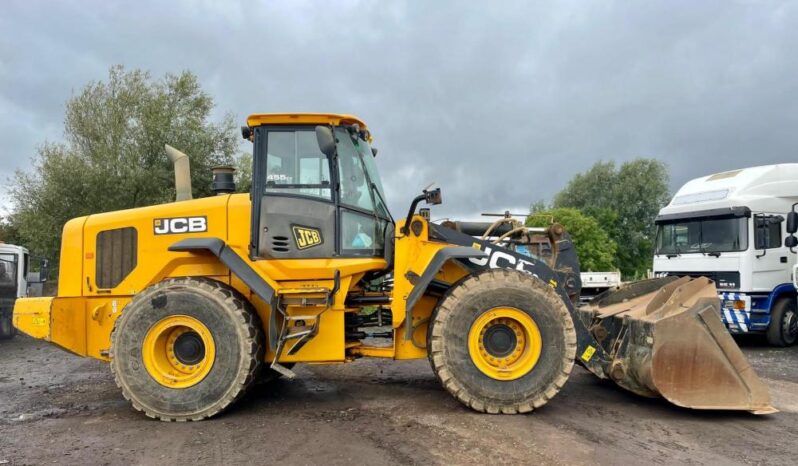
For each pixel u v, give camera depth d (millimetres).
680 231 11453
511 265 5609
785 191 10500
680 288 5172
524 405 4980
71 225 5828
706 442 4359
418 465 3850
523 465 3844
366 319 6113
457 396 4996
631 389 5320
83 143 20375
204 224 5559
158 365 5098
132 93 20234
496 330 5102
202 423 4934
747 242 10117
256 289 5105
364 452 4105
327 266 5355
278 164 5535
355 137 5738
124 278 5648
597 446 4230
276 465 3885
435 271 5133
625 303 5973
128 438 4512
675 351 4965
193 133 20016
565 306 5098
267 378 6332
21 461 3994
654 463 3906
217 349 5035
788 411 5289
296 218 5430
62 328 5504
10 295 12328
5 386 6766
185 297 5059
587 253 37281
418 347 5469
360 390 6168
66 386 6746
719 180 11047
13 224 20828
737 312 10164
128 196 19156
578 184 46312
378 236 5688
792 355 9227
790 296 10398
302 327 5281
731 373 4977
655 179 43312
